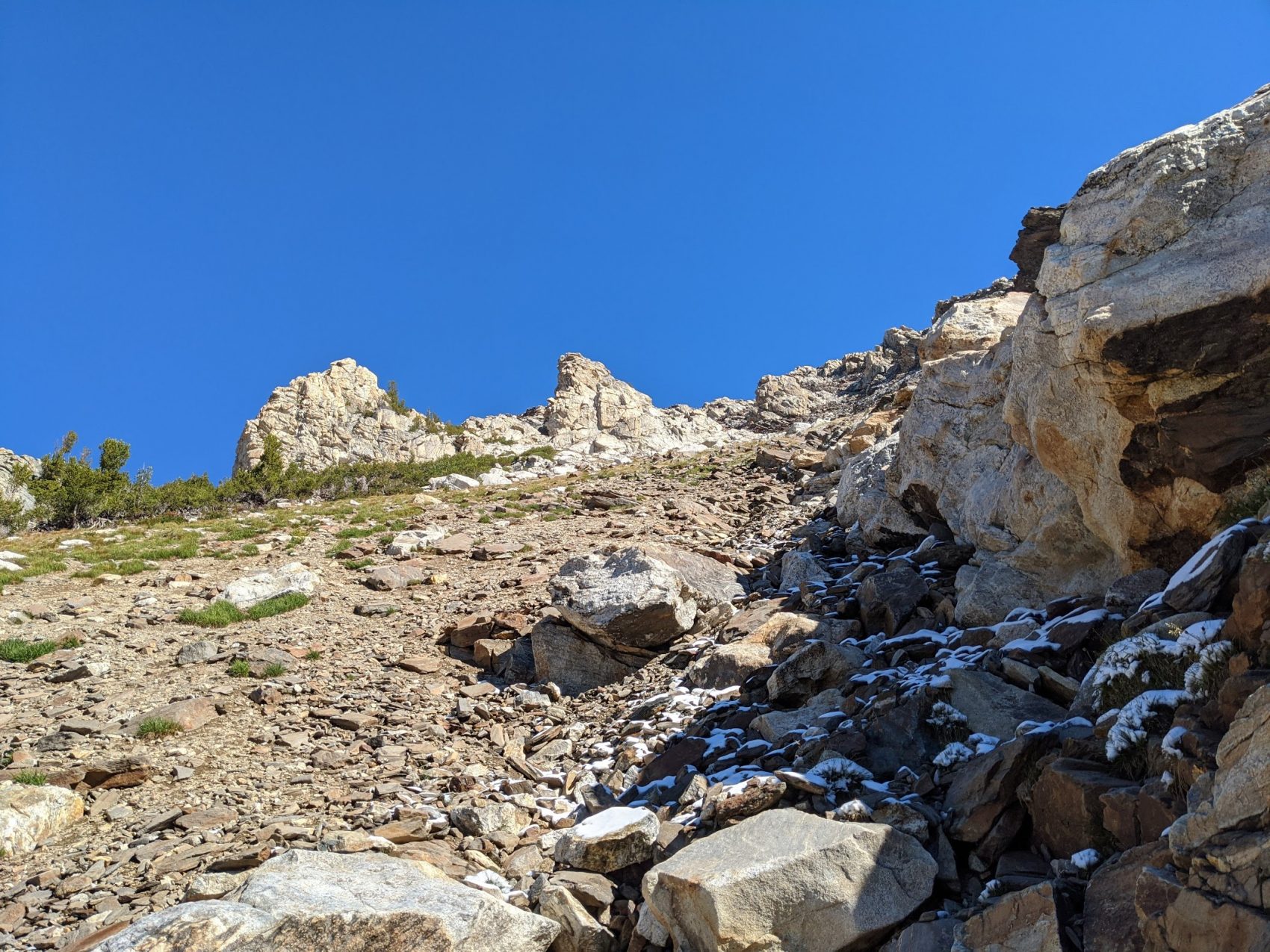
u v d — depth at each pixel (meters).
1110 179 9.15
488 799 9.99
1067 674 8.92
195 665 14.26
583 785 10.29
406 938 6.30
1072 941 5.22
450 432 74.75
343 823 9.50
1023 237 24.75
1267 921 4.23
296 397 72.00
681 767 9.92
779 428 76.25
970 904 6.46
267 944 6.13
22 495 34.00
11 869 8.98
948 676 9.18
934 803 7.58
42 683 13.67
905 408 27.61
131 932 6.20
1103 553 10.86
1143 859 5.34
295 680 13.71
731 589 15.99
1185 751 5.73
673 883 6.62
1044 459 10.61
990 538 12.64
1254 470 8.27
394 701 13.10
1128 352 8.16
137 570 21.39
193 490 35.59
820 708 10.15
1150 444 8.84
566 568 15.29
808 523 21.42
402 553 22.36
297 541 24.55
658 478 34.22
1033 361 10.53
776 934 6.25
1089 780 6.29
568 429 74.81
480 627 15.38
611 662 13.94
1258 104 8.48
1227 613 7.16
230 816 9.74
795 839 6.80
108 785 10.54
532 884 8.08
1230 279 7.67
